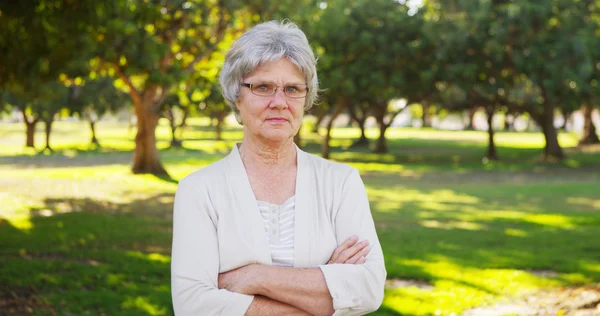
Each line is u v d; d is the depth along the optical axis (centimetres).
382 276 209
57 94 2389
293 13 2341
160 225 1266
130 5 2008
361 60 3134
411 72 3219
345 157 3869
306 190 215
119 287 728
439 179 2594
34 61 1264
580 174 2867
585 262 915
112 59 2066
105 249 978
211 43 2422
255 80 207
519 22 2914
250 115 209
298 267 207
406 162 3562
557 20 3006
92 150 4603
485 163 3478
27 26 1155
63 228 1178
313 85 213
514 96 4094
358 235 215
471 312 667
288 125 209
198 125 9169
